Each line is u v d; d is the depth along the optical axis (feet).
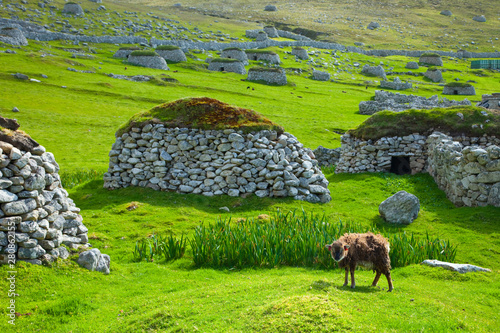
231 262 39.22
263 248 39.42
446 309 26.03
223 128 63.62
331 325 22.15
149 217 53.98
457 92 260.21
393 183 74.79
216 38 398.83
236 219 53.21
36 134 123.13
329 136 142.72
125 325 26.30
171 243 41.01
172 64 281.33
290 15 597.52
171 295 30.68
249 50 334.44
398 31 549.95
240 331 23.07
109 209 57.41
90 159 102.63
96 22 385.91
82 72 217.15
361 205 64.44
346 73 325.62
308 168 65.16
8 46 250.57
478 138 78.59
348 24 570.05
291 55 367.45
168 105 67.97
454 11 654.94
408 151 81.66
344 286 29.78
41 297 29.19
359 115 182.29
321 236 40.86
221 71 284.61
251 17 571.69
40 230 31.73
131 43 336.90
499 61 377.30
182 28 428.15
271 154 63.00
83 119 145.48
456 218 54.60
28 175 31.68
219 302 28.19
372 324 22.77
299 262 39.52
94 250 35.12
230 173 62.39
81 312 28.53
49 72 204.13
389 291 29.25
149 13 481.87
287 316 23.22
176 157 64.23
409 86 273.33
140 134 65.36
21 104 151.23
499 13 637.30
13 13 354.33
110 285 33.30
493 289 32.22
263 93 217.56
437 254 41.11
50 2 419.13
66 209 36.63
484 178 55.31
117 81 208.85
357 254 29.09
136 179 64.95
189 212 56.29
